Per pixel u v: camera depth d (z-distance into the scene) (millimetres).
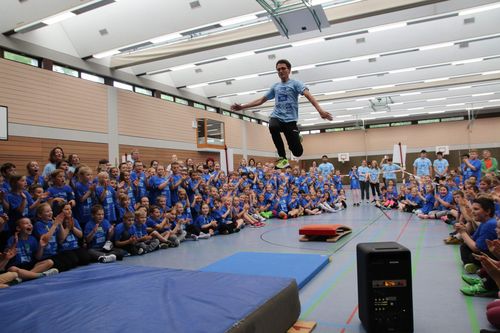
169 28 9500
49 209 5340
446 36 11031
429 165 13992
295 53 13031
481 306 3500
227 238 8219
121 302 2828
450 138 24938
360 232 8141
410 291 2930
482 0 8703
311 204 13062
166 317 2441
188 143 15875
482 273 3975
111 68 12141
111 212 6812
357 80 16219
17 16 8703
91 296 3045
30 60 9859
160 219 7426
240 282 3309
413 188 12172
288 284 3254
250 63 13812
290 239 7707
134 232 6633
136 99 13203
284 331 2959
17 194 5461
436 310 3439
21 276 4676
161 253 6656
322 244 6949
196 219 8641
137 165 8305
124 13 9883
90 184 6688
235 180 11805
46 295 3168
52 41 10250
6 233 5266
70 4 8031
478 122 24203
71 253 5469
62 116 10461
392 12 8773
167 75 14953
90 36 10516
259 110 21516
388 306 2922
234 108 4184
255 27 9914
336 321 3273
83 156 11047
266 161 23219
